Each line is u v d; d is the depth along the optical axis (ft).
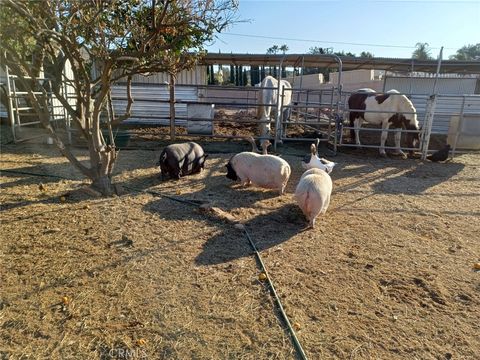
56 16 13.91
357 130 32.55
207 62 47.14
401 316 9.50
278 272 11.30
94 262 11.44
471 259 12.67
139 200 17.10
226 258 12.05
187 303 9.64
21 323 8.68
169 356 7.86
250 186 20.01
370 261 12.28
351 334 8.75
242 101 70.79
